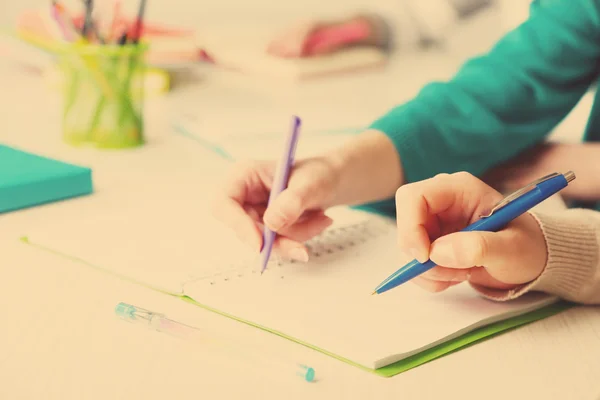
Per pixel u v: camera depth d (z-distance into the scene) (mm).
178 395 410
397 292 546
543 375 446
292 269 580
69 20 941
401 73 1504
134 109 963
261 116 1116
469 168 796
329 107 1200
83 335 477
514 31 883
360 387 425
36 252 616
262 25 1779
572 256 530
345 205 684
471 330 499
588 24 854
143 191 788
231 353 458
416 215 501
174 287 543
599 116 886
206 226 674
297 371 432
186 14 1991
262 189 644
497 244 485
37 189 737
